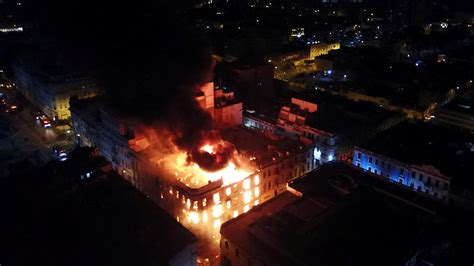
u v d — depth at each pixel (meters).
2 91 177.50
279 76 180.38
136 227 60.31
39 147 125.44
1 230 59.47
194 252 58.34
